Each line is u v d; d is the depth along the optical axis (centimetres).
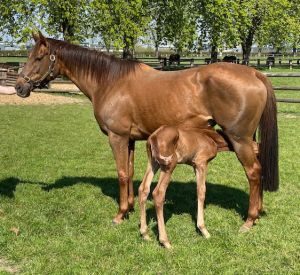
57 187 597
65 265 365
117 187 602
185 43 2447
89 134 984
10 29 2003
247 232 431
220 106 414
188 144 401
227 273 349
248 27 2745
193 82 425
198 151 411
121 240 416
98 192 577
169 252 388
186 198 549
